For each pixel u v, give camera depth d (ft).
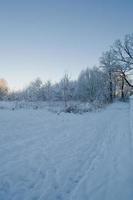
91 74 176.96
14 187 18.66
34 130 41.73
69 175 21.44
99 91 166.91
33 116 62.34
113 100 168.66
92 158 26.43
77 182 19.95
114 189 18.45
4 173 21.21
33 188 18.66
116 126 48.57
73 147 31.24
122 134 39.01
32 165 23.63
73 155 27.53
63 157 26.68
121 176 20.86
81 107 91.56
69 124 51.49
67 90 132.67
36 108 91.61
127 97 185.47
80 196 17.43
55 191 18.22
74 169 22.95
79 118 63.26
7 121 49.16
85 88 170.71
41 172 21.97
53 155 27.30
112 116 68.80
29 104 106.32
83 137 37.83
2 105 99.45
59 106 101.86
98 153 28.43
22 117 58.34
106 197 17.24
